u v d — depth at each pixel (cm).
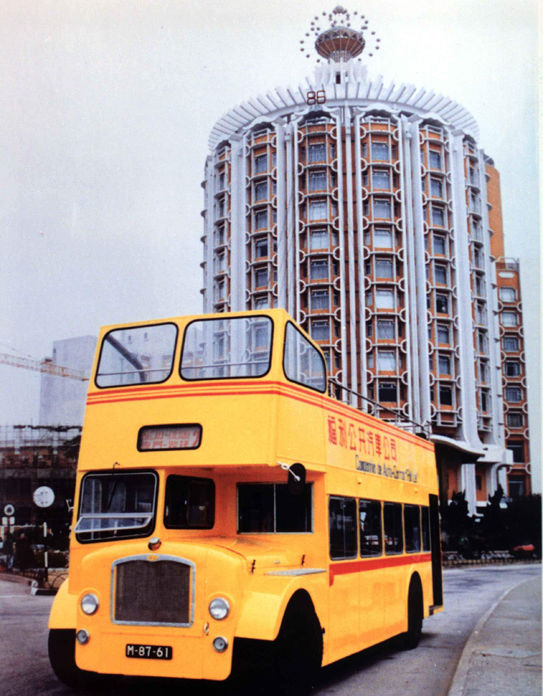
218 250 6347
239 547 812
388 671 1045
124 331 899
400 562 1232
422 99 6347
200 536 861
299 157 6128
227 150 6362
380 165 6081
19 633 1371
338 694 884
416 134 6191
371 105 6222
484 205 6500
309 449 894
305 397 902
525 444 6412
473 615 1797
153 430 845
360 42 6288
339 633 920
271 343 844
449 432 6006
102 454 859
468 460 4816
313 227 6012
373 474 1139
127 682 926
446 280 6144
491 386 6256
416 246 6106
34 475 4991
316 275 5969
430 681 967
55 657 835
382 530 1154
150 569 761
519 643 1195
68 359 5038
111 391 881
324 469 927
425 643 1344
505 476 6131
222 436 820
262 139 6244
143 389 866
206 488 891
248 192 6241
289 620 783
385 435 1236
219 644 728
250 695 809
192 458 818
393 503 1232
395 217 6084
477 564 4369
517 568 4012
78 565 835
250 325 858
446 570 3856
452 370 6022
